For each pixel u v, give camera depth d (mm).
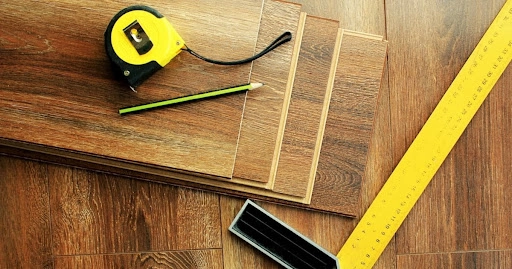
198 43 1077
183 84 1079
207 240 1190
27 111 1062
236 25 1080
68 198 1176
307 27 1134
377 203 1194
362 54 1155
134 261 1188
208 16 1077
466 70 1207
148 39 1021
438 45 1209
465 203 1222
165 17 1070
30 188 1170
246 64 1087
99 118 1070
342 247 1195
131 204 1184
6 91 1058
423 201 1217
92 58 1063
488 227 1228
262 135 1117
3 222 1169
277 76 1113
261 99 1112
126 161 1093
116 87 1068
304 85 1137
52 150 1133
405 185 1196
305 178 1146
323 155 1166
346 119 1162
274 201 1174
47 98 1062
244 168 1118
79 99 1065
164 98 1077
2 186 1166
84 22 1058
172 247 1189
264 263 1196
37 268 1176
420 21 1207
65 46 1060
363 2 1196
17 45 1057
